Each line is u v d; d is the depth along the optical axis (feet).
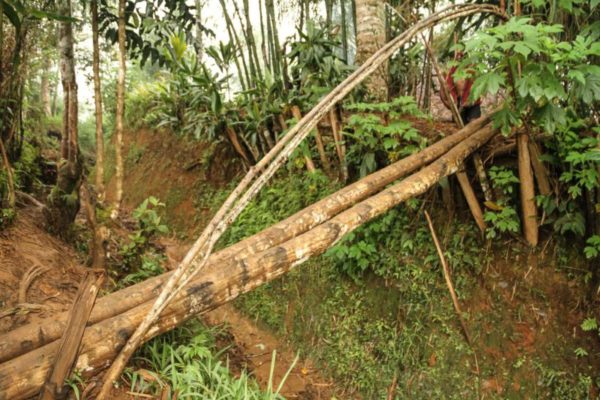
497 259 10.15
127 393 7.13
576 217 8.96
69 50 11.54
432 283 10.64
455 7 7.38
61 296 9.02
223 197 18.17
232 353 11.34
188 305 6.44
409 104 11.40
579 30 8.87
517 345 9.40
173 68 15.39
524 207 9.58
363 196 8.96
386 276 11.35
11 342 5.79
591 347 8.76
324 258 12.73
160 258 13.70
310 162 14.15
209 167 19.89
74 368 5.61
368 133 11.52
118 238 13.44
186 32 14.66
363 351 11.01
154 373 7.52
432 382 9.89
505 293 9.84
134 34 13.28
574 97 8.63
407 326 10.66
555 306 9.32
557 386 8.79
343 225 7.87
